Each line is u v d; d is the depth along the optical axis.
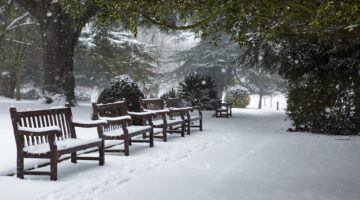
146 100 11.37
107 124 7.80
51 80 20.20
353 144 10.30
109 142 9.59
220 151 8.98
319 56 12.27
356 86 12.01
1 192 5.46
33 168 6.82
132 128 9.20
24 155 6.16
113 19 4.59
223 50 41.03
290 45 12.68
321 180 6.46
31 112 6.51
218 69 41.41
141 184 6.04
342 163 7.88
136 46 35.28
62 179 6.23
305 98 12.76
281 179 6.46
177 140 10.77
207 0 4.63
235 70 42.69
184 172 6.85
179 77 44.19
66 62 20.47
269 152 8.90
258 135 12.05
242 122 16.72
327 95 12.43
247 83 47.25
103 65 33.97
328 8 3.99
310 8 4.49
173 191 5.69
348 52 11.77
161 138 11.05
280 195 5.57
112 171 6.83
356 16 4.10
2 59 32.31
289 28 5.77
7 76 34.94
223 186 5.96
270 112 24.59
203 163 7.62
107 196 5.43
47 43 20.20
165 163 7.60
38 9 20.02
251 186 6.00
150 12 4.64
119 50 34.22
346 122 12.28
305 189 5.90
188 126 12.08
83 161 7.67
